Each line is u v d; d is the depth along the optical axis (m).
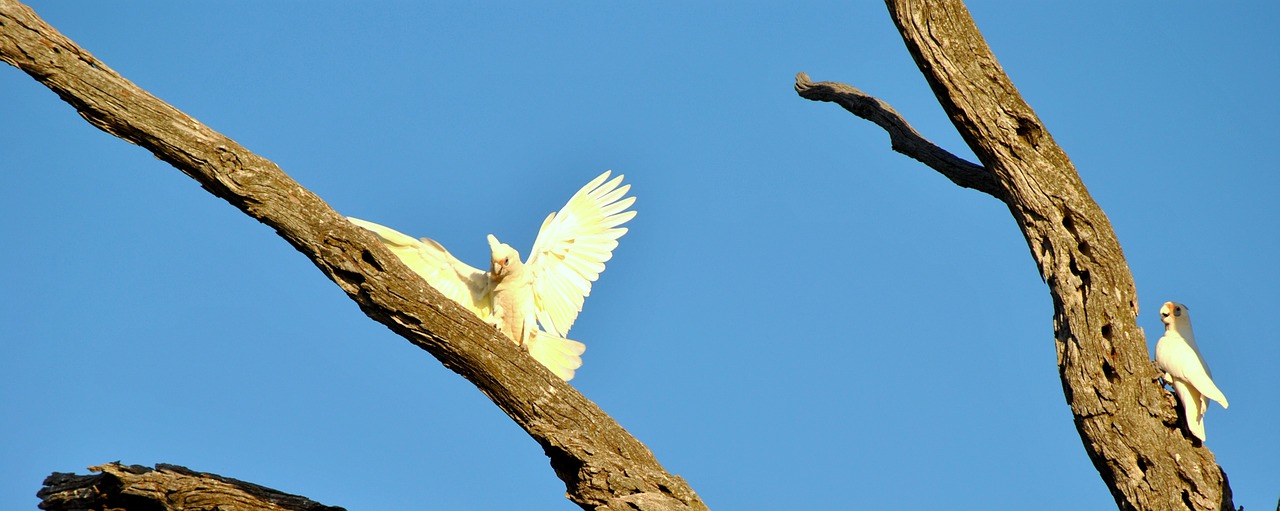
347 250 10.96
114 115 10.27
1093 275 11.72
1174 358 12.35
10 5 10.04
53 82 10.12
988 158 12.15
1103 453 11.66
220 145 10.59
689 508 11.16
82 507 11.62
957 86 11.88
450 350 11.47
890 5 11.98
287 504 12.02
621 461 11.58
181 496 11.62
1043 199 11.93
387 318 11.28
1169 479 11.48
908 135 14.72
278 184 10.75
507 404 11.80
